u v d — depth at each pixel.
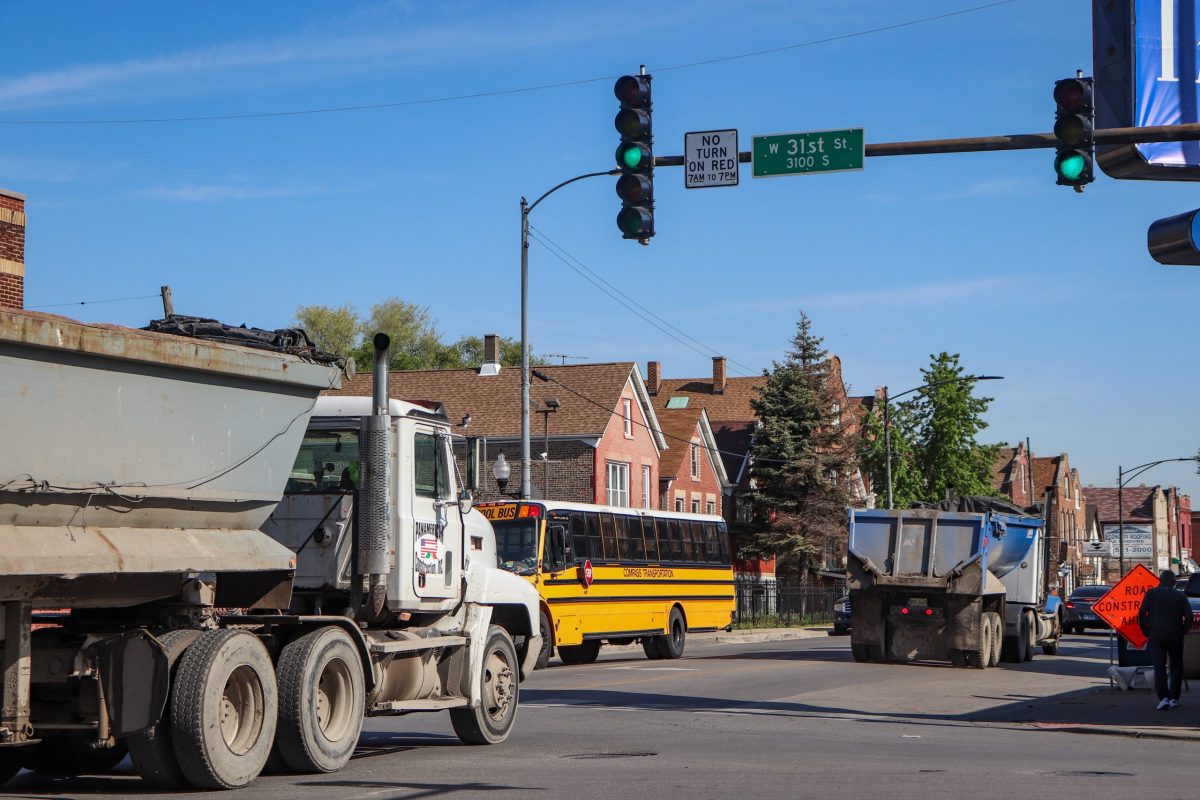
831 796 10.49
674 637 33.81
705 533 36.66
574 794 10.49
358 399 12.87
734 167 15.86
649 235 15.62
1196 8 16.36
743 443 73.00
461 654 13.91
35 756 12.12
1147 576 22.08
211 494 10.88
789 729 16.47
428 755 13.29
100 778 12.16
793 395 65.25
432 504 13.46
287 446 11.67
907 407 66.94
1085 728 16.80
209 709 10.43
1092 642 44.25
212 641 10.59
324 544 12.57
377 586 12.50
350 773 11.81
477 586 14.20
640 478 59.53
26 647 9.66
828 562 65.81
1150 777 12.09
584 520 30.08
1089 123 14.79
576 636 29.05
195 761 10.38
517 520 28.41
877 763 12.90
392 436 12.91
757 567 68.31
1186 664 24.81
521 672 15.41
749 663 30.11
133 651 10.32
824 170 15.70
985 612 29.19
